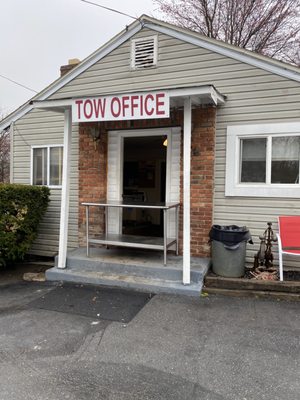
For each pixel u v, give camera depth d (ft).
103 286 15.96
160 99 14.42
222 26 46.16
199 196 17.66
